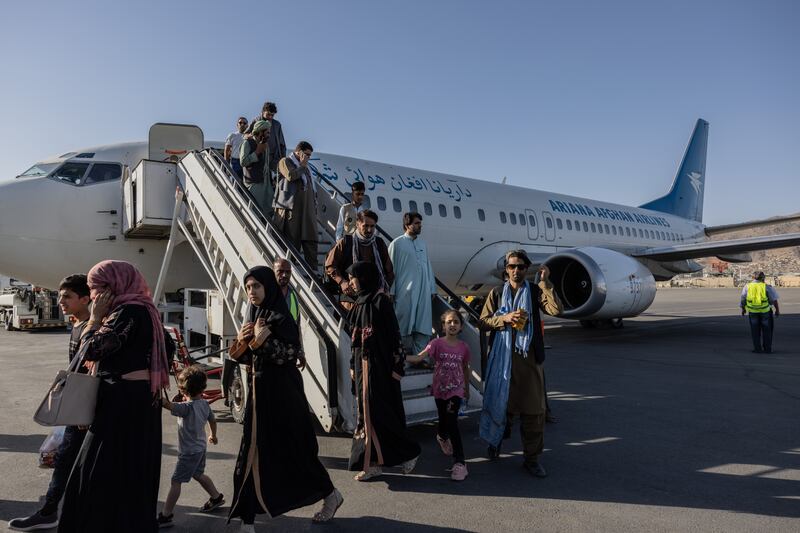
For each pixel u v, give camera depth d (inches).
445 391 163.5
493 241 524.4
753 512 134.5
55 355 430.6
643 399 263.9
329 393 172.1
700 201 1045.2
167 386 108.1
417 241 209.2
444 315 166.6
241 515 120.4
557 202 630.5
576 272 484.4
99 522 96.8
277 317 123.2
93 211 327.9
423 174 492.7
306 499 123.6
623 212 765.9
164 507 129.7
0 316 740.7
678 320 743.7
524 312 158.1
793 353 423.5
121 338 98.5
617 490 150.1
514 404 164.4
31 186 323.3
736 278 3565.5
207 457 179.2
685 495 145.9
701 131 1020.5
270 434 123.2
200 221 278.2
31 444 191.0
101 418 99.5
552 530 125.3
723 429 210.7
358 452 158.2
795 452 182.4
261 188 267.1
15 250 315.9
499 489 151.9
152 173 294.0
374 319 153.6
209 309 268.8
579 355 412.2
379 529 126.7
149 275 342.6
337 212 284.5
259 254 213.2
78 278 130.2
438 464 174.4
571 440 197.9
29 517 127.8
